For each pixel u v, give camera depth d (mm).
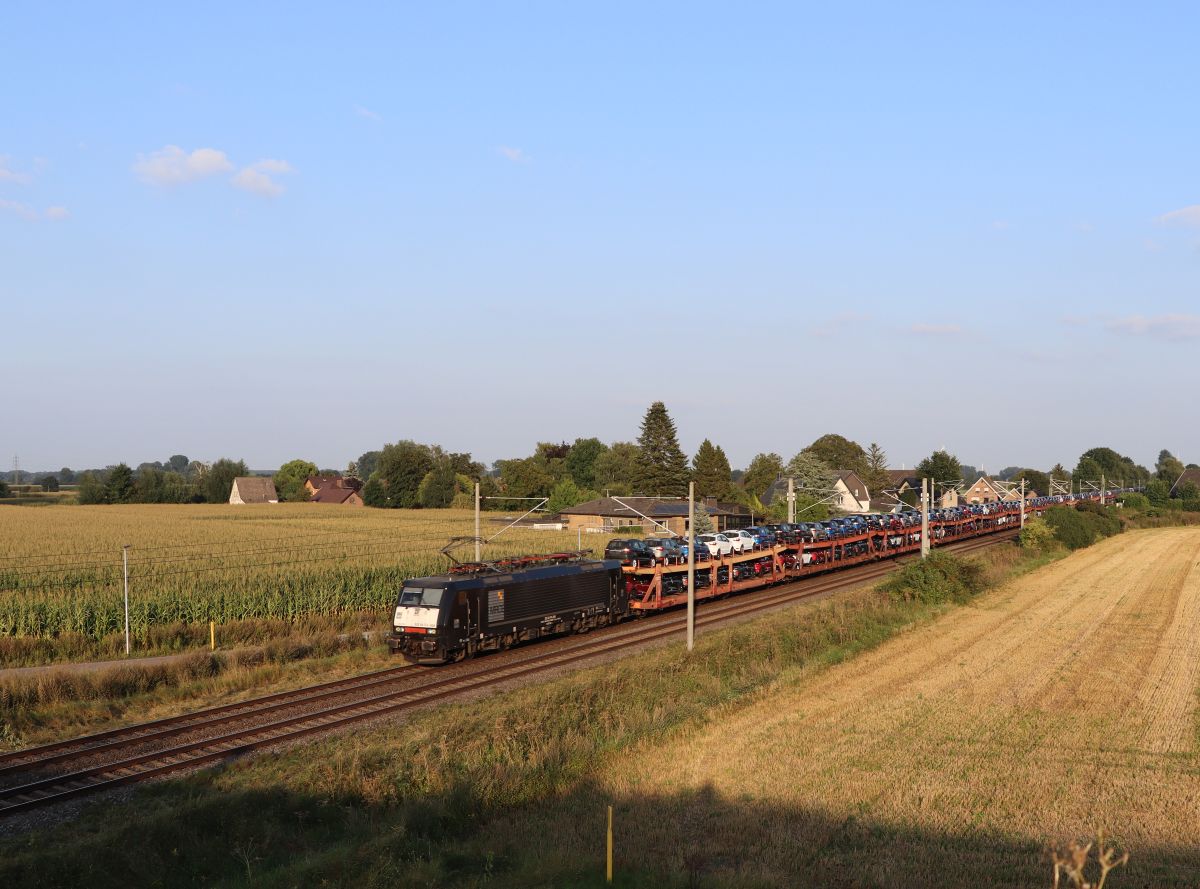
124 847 17500
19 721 26734
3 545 77688
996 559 64625
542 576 40312
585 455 173625
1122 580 59125
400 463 158875
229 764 22891
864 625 40969
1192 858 17453
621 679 30375
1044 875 16641
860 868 16984
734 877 16469
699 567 50531
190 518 120312
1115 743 24594
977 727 26047
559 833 18922
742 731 25922
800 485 115125
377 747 23312
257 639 42531
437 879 16594
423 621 34969
